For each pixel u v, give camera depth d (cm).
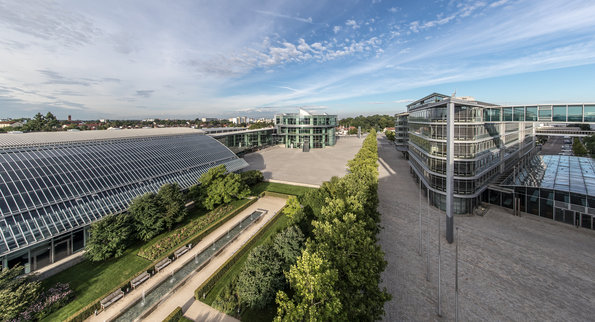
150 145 5747
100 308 2456
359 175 5019
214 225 4125
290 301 1855
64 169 3859
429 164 4912
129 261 3216
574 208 3791
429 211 4600
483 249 3294
